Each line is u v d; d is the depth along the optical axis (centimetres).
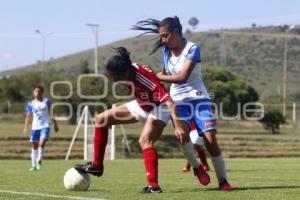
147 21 1441
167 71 1441
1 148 5197
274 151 5759
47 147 5359
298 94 14612
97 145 1430
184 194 1337
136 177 2083
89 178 1458
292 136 7131
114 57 1352
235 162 3534
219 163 1445
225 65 19225
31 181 1870
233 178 1994
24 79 11650
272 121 8444
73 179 1438
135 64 1376
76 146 5478
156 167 1390
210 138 1425
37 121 2800
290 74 18725
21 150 5162
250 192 1390
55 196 1313
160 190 1381
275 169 2647
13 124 8231
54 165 3181
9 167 2961
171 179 1962
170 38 1404
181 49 1414
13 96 11531
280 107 10162
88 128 4119
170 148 5566
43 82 8356
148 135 1386
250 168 2750
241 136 6769
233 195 1317
